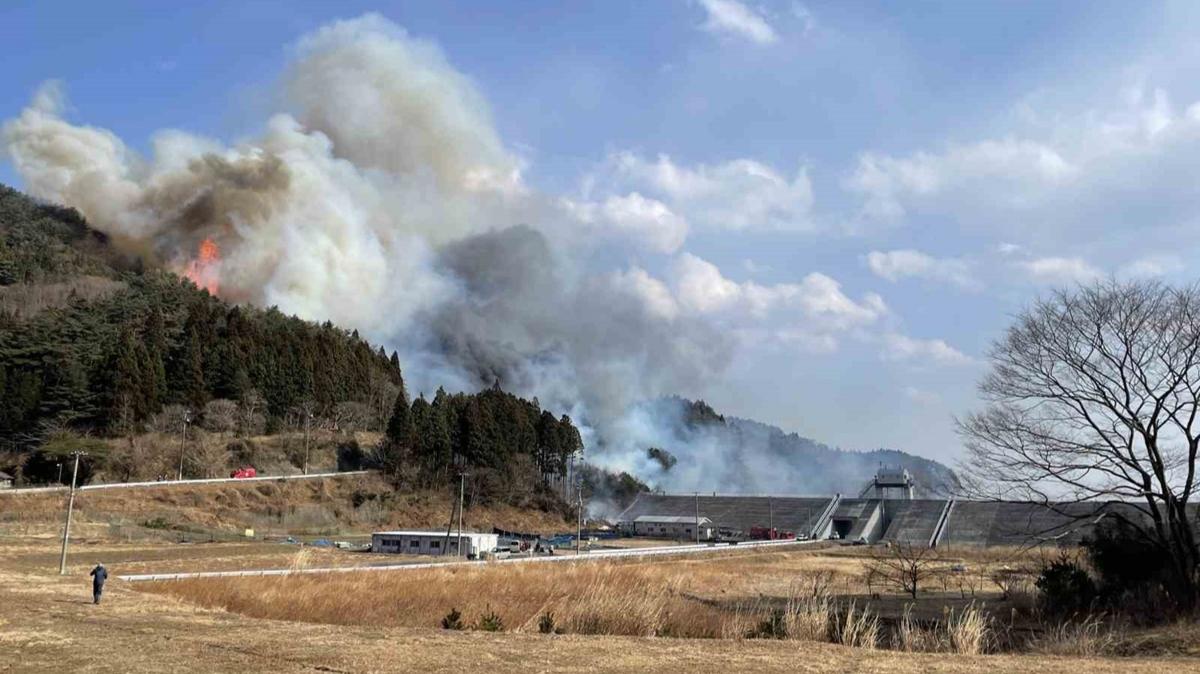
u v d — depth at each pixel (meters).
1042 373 34.94
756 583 62.88
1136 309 33.16
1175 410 32.56
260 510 122.38
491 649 20.73
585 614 30.06
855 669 18.08
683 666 18.39
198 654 19.77
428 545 92.25
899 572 62.94
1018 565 69.25
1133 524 34.28
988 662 19.33
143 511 111.50
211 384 159.12
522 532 138.25
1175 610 30.25
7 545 77.00
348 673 17.38
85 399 139.75
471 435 154.75
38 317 173.25
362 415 170.25
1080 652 23.73
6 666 18.28
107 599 35.34
